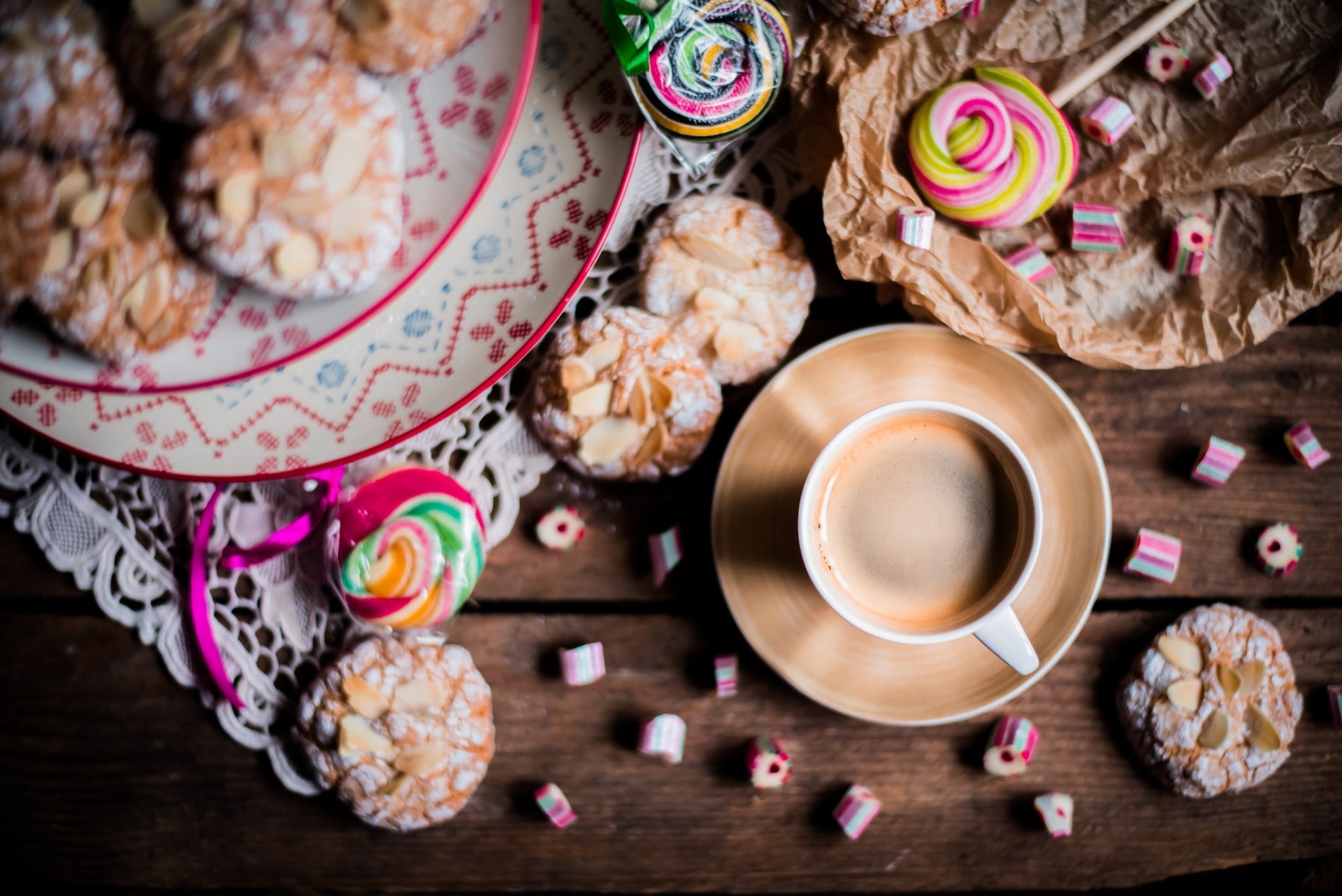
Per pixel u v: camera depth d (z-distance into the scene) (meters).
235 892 0.66
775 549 0.63
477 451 0.64
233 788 0.65
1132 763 0.65
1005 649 0.59
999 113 0.62
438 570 0.61
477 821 0.65
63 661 0.65
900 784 0.65
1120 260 0.64
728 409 0.65
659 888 0.65
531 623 0.65
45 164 0.58
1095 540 0.62
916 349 0.63
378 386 0.60
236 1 0.57
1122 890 0.68
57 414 0.60
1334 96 0.62
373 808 0.64
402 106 0.59
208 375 0.59
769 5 0.61
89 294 0.58
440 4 0.57
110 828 0.65
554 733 0.65
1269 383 0.65
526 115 0.61
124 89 0.57
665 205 0.64
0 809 0.65
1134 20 0.63
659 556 0.64
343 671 0.63
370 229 0.58
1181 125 0.63
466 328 0.60
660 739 0.64
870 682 0.62
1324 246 0.62
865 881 0.65
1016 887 0.65
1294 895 0.66
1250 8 0.63
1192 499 0.65
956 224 0.64
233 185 0.57
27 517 0.64
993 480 0.62
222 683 0.63
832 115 0.63
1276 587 0.65
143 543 0.64
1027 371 0.62
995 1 0.63
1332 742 0.65
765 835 0.65
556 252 0.60
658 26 0.59
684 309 0.63
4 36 0.57
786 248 0.63
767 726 0.65
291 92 0.57
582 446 0.63
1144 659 0.64
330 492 0.63
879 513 0.62
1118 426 0.65
